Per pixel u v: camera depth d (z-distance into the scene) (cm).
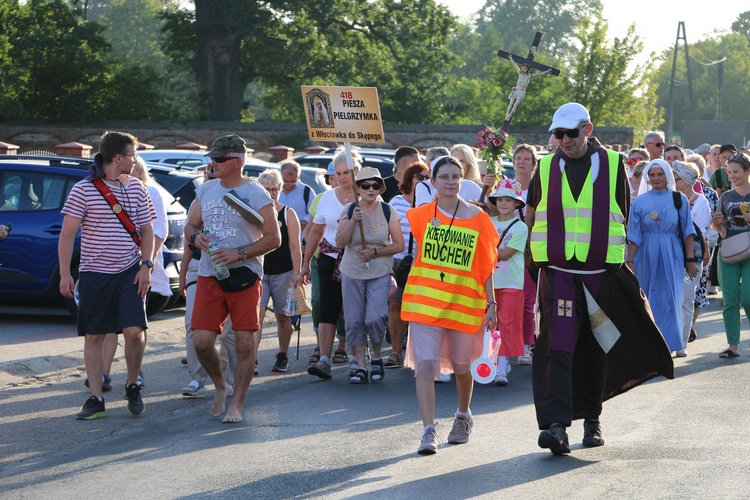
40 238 1443
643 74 6925
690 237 1186
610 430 839
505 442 808
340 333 1245
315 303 1223
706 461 730
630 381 790
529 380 1109
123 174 934
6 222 1454
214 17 5644
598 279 759
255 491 682
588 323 769
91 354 929
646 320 770
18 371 1104
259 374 1157
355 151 1153
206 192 895
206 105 5772
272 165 2114
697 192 1431
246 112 6938
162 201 1145
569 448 766
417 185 1166
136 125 5678
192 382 1024
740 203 1202
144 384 1092
